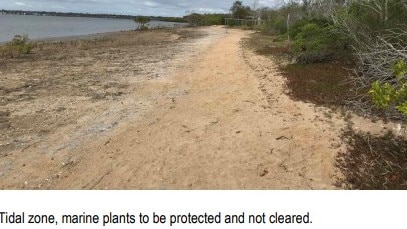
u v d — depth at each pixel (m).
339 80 10.98
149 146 7.07
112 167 6.31
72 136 7.51
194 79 12.50
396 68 5.94
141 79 12.54
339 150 6.72
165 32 42.22
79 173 6.13
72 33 44.41
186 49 21.81
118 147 7.03
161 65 15.43
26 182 5.83
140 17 59.78
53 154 6.72
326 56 13.86
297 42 16.28
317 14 21.92
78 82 12.00
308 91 10.13
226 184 5.82
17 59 16.75
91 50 21.17
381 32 11.27
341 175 5.98
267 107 9.14
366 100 8.99
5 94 10.35
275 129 7.77
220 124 8.14
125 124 8.16
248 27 52.56
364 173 6.02
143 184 5.82
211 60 16.61
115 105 9.52
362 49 11.36
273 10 45.72
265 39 28.08
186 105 9.49
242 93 10.47
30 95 10.34
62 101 9.82
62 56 18.12
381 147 6.80
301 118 8.27
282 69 13.29
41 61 16.30
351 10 13.33
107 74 13.39
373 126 7.62
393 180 5.80
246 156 6.68
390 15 11.76
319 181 5.86
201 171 6.20
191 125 8.09
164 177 6.03
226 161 6.52
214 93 10.59
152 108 9.27
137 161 6.51
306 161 6.45
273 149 6.91
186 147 7.04
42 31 48.06
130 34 39.50
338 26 13.38
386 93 5.43
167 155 6.72
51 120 8.39
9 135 7.50
